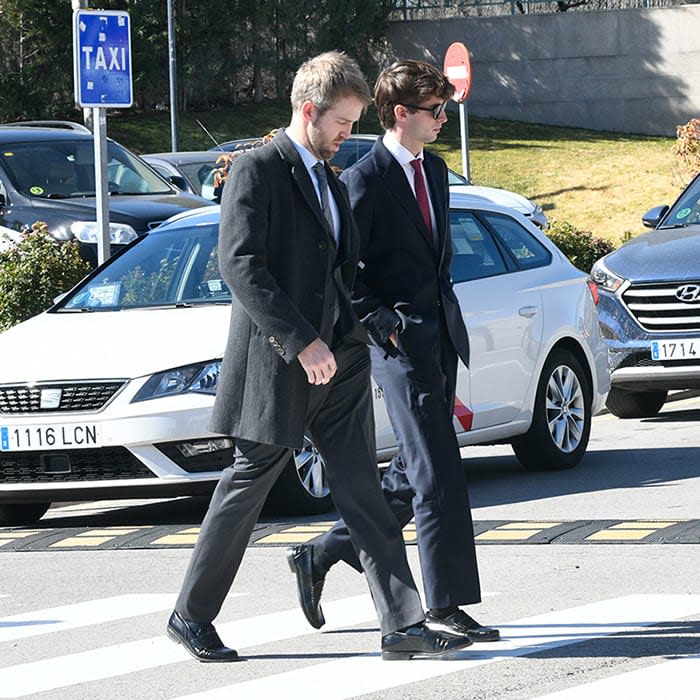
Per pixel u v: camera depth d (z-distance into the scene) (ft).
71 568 65.36
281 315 45.21
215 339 73.26
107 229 99.25
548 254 89.81
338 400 47.67
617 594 55.52
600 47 353.72
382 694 44.21
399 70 50.24
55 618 56.34
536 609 53.88
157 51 312.50
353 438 47.73
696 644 48.21
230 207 45.75
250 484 47.47
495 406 83.05
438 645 47.14
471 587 48.96
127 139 307.17
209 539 48.06
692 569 59.11
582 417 88.99
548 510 74.74
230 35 322.75
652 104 352.49
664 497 76.84
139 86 313.32
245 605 56.95
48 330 77.41
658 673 45.11
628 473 85.61
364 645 50.14
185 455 71.31
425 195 50.78
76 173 134.72
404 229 50.06
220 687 45.88
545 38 355.97
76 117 306.55
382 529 47.85
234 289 45.44
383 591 47.78
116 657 50.14
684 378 104.88
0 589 61.87
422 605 50.19
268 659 48.91
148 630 53.78
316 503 74.33
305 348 45.21
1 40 305.94
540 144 329.31
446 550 48.75
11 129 139.64
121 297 80.94
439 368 49.65
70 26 296.92
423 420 49.24
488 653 48.21
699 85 350.84
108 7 309.22
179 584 61.26
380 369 49.88
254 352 46.32
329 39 333.21
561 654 47.70
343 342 47.50
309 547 51.16
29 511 79.61
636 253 109.29
